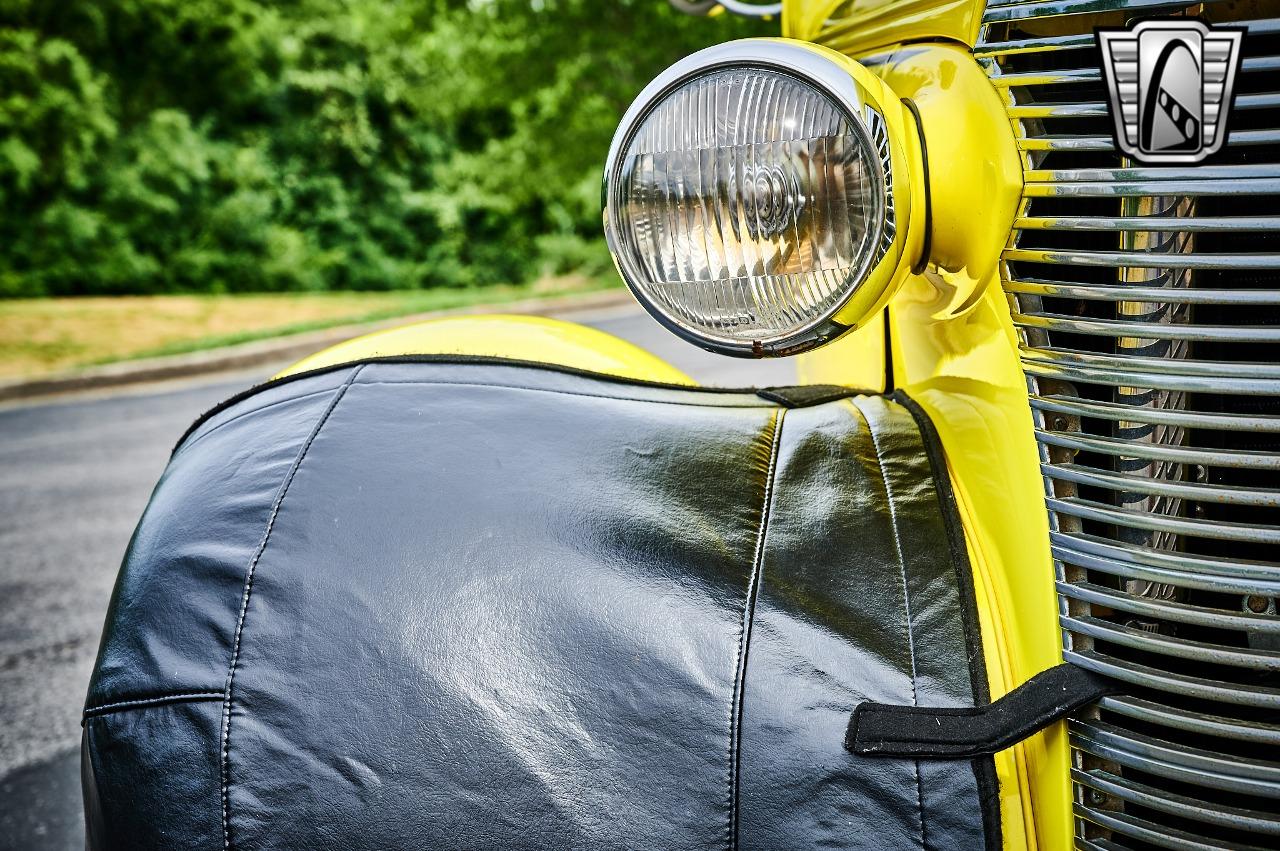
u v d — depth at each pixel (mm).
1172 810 1058
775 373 6562
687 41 12883
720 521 1135
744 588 1107
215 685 1104
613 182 1157
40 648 3166
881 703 1069
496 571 1107
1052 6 1045
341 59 15430
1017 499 1127
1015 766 1098
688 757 1064
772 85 1108
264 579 1127
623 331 9492
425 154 16375
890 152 1080
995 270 1118
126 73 14102
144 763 1103
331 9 15414
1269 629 1019
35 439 6551
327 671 1093
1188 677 1043
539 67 13797
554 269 16875
